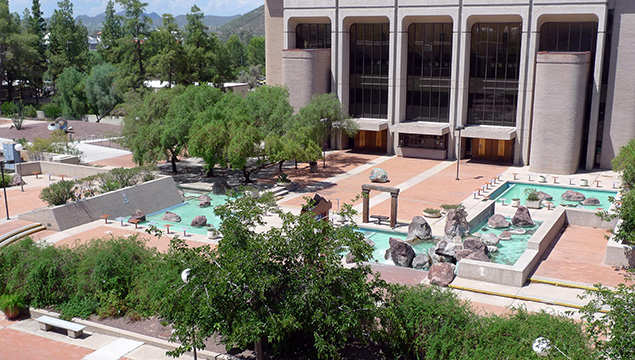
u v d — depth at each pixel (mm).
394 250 28922
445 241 30594
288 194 43156
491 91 53312
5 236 31125
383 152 58844
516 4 49062
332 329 17750
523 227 35844
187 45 78312
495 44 52219
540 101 48094
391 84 55500
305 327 18031
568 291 23578
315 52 55500
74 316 22984
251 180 47031
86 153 55875
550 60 46844
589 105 49500
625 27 45906
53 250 24828
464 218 34031
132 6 85312
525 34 49406
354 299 17531
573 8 46875
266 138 44250
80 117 89938
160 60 75250
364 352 19344
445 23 53781
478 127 53406
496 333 16719
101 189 38781
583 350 15070
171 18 76562
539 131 48656
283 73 56844
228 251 17578
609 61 47344
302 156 44469
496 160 54656
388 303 18359
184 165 52656
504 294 23484
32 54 95250
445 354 17328
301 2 57156
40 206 37094
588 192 43469
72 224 34156
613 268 25844
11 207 36969
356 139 60562
